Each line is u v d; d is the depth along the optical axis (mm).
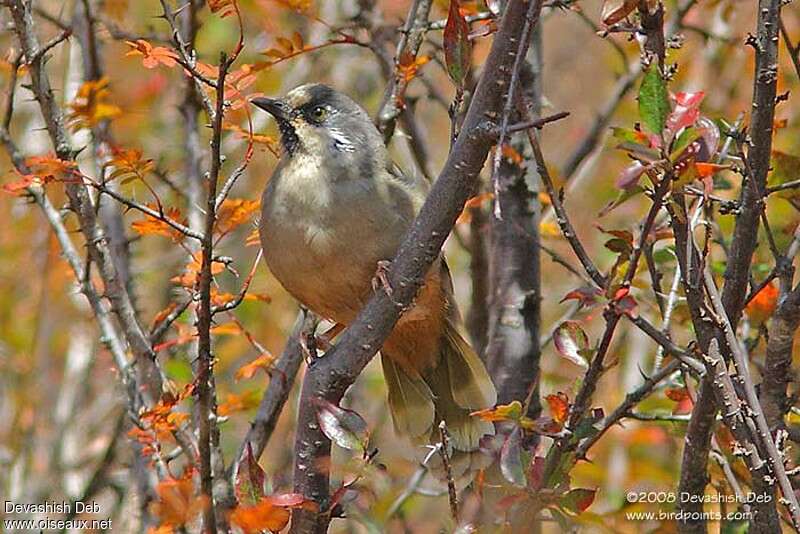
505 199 11031
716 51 13922
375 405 14422
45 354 14391
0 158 13977
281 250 9922
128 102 13430
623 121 14602
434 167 13633
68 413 13906
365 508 9805
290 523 8750
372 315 8227
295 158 10086
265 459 13414
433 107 16688
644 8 7855
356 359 8289
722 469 8984
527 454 8117
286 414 13883
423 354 10188
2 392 14914
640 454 12383
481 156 7734
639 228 9156
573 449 8312
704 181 7617
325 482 8375
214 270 9383
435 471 9984
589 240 15578
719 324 7801
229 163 14922
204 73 8883
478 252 11938
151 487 10562
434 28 10578
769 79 7824
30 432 13656
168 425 8734
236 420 13383
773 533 7875
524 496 7922
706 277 7906
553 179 11023
